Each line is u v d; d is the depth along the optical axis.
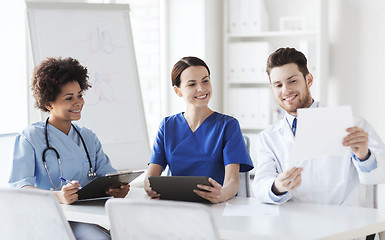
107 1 4.07
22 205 1.62
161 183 1.88
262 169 2.04
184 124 2.24
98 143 2.37
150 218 1.38
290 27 4.43
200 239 1.34
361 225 1.58
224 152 2.15
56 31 3.09
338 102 4.34
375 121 4.17
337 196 1.99
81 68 2.25
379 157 1.84
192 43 4.38
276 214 1.73
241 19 4.42
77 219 1.86
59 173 2.17
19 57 3.38
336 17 4.30
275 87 2.02
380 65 4.13
